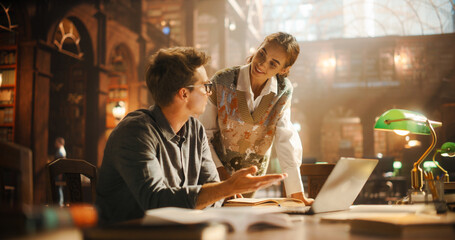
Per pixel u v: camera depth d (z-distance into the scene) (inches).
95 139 453.7
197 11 743.7
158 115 59.4
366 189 353.1
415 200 61.2
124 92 533.6
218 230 28.1
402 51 853.2
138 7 553.3
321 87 899.4
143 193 50.5
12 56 370.3
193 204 48.1
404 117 75.0
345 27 973.8
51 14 382.6
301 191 84.9
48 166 70.7
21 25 362.0
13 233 22.3
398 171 456.8
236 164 96.7
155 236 26.0
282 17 1019.9
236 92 91.9
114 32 488.4
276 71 85.5
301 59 910.4
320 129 899.4
